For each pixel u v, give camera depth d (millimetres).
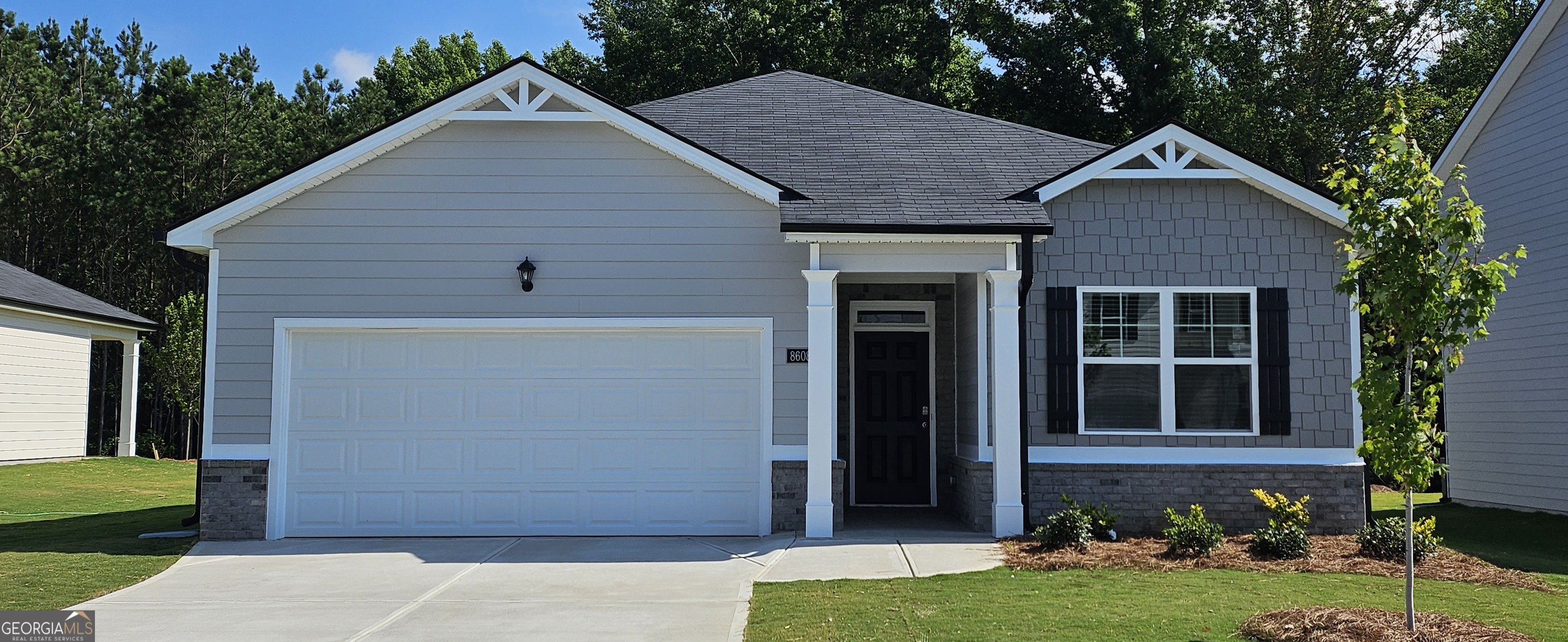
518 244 11641
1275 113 29609
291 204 11578
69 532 12180
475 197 11656
